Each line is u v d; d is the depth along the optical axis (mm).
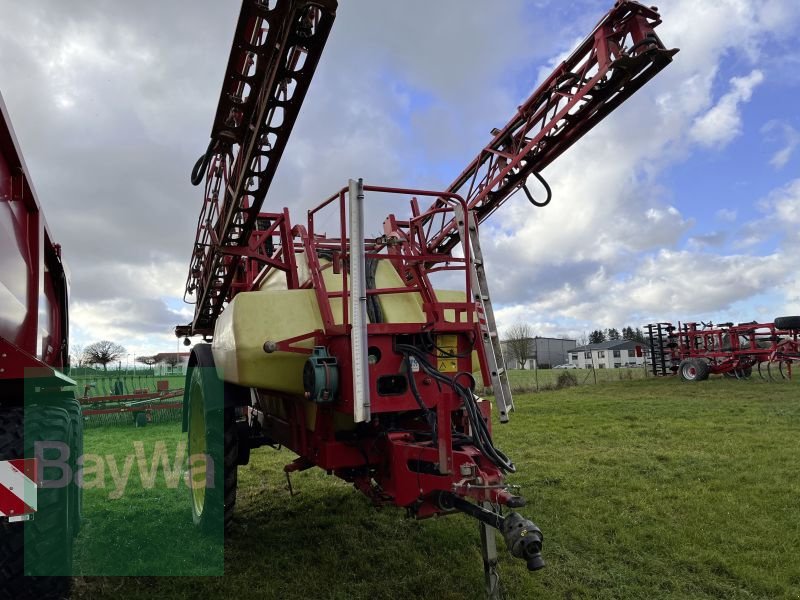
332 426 3799
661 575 3920
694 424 10227
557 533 4723
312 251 3934
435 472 3131
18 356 2529
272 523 5148
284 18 3209
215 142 4375
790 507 5234
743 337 20953
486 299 3709
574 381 21766
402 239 4441
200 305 7164
